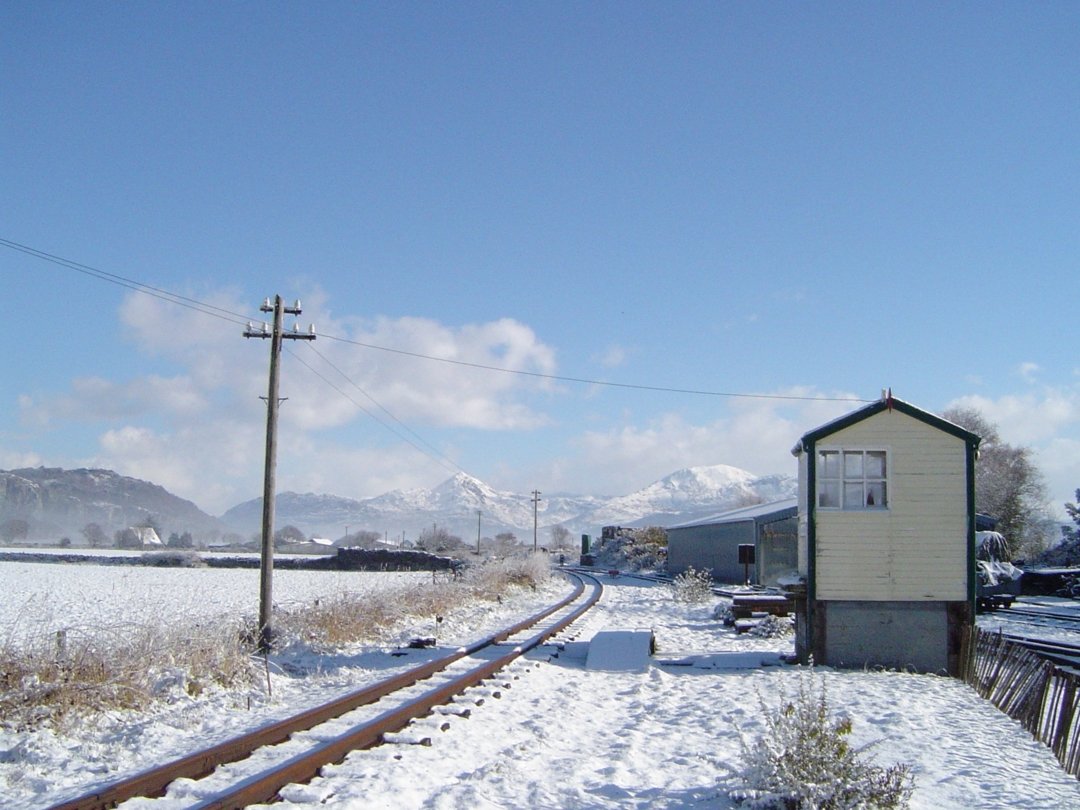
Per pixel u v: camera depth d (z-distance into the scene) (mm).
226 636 15664
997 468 65375
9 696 10969
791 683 15906
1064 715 10516
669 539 77750
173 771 8273
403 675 14523
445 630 24094
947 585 17828
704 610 34844
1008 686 13609
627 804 8406
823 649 17938
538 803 8242
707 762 9906
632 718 13102
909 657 17750
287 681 15539
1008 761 10297
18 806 7973
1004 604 34562
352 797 7742
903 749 10836
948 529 17984
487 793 8422
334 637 20453
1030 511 66375
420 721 11070
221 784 8156
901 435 18188
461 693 13547
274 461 20031
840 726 8617
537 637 22375
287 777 8094
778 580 20000
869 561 17984
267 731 9867
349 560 74625
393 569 72688
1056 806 8516
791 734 8492
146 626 14625
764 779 8234
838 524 18094
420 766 9070
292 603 26531
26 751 9711
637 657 18766
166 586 44938
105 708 11570
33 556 78125
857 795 7863
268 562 19516
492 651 19719
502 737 11016
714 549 60188
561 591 49125
